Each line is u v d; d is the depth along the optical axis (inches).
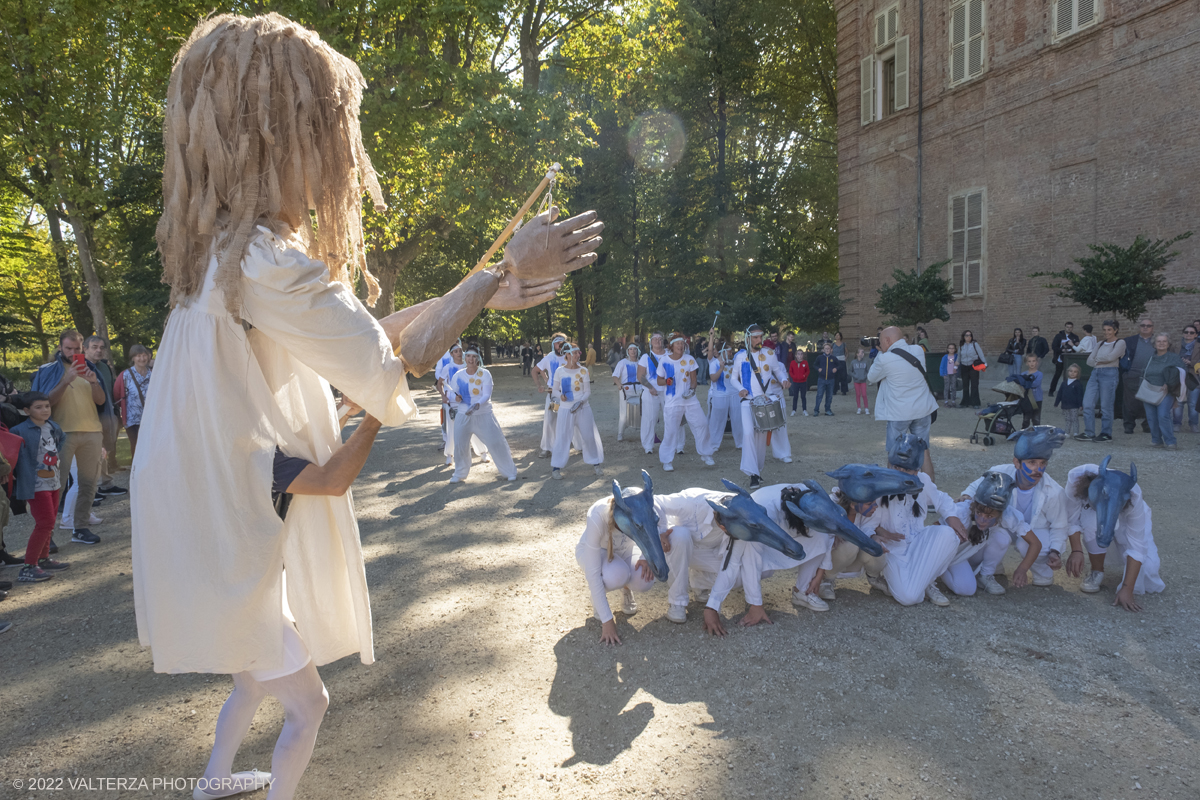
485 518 277.9
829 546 171.2
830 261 1320.1
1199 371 425.4
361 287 952.3
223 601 57.5
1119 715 123.7
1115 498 166.1
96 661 159.2
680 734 121.5
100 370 336.8
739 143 1400.1
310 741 73.4
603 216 1325.0
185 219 57.3
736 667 145.8
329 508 67.6
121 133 818.2
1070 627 160.4
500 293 59.6
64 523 280.8
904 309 723.4
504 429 560.7
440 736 122.9
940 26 796.6
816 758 113.3
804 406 605.6
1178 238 504.1
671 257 1245.7
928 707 128.3
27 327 1430.9
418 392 973.8
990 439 395.9
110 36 708.0
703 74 1184.2
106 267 1085.8
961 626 162.4
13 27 709.3
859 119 917.2
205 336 56.4
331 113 59.7
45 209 901.2
